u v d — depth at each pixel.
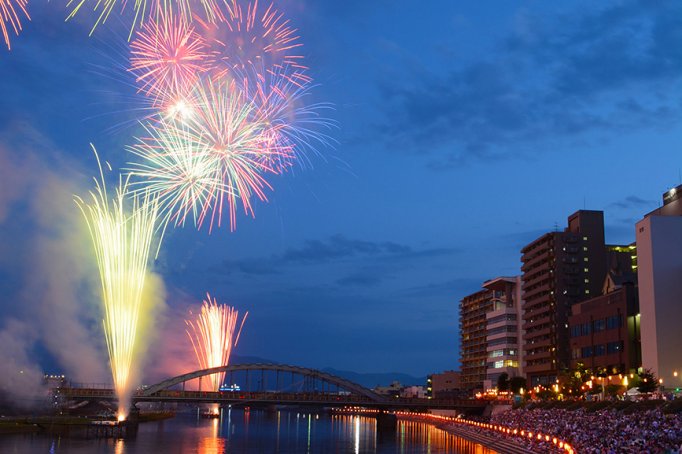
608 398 124.00
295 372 192.88
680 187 145.00
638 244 135.38
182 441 132.38
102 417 152.75
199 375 175.12
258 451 117.81
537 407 155.12
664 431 79.56
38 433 130.88
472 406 198.88
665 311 127.88
